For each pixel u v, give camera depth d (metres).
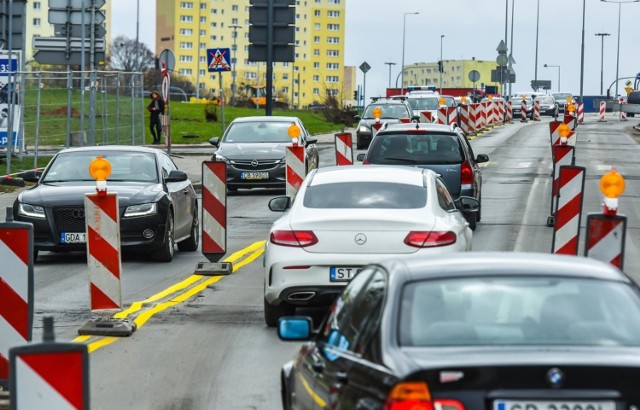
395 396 12.45
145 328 31.67
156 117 113.06
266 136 76.75
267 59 81.81
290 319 17.30
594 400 12.41
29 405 14.16
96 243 30.67
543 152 111.38
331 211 30.81
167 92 90.00
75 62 79.69
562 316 13.80
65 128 86.00
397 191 31.66
